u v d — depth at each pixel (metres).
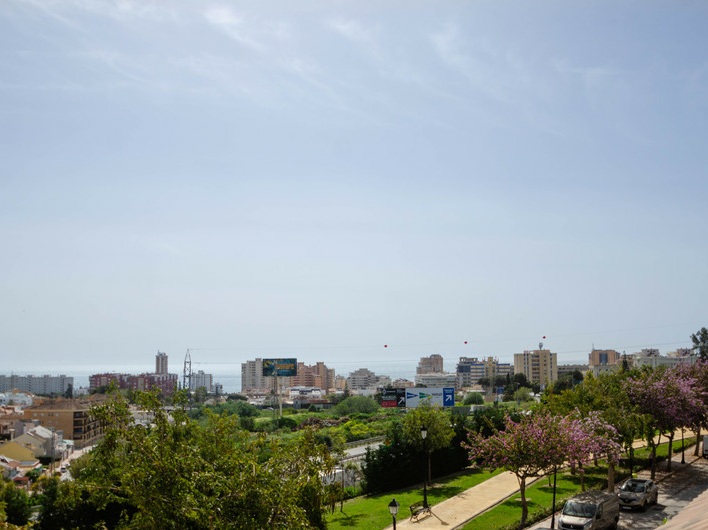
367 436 101.06
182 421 21.28
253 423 124.69
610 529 36.50
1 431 130.50
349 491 49.34
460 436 59.03
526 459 34.97
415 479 53.41
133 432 18.83
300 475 21.09
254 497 17.08
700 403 53.12
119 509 32.28
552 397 51.75
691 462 57.88
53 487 33.50
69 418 152.75
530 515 39.16
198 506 16.80
